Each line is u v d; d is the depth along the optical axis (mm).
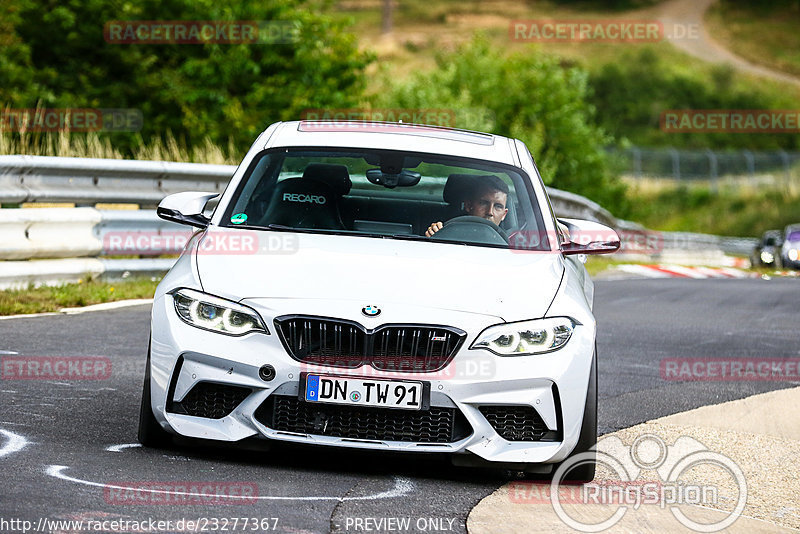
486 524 14406
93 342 26250
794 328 39812
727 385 26938
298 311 16172
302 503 14625
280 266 17078
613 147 139750
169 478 15273
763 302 49656
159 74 69500
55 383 21375
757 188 181000
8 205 40219
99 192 35906
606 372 27781
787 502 16781
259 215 19141
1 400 19516
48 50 70812
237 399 16406
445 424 16281
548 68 104250
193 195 19891
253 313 16297
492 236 19281
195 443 16766
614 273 66875
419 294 16594
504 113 99500
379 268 17188
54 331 27375
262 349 16141
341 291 16484
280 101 69250
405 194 19906
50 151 43531
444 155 20641
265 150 20562
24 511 13141
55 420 18312
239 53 69625
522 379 16297
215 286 16641
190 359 16359
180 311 16625
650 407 23547
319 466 16875
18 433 17203
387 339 16125
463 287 16938
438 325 16203
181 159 50500
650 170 187750
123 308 32188
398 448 16109
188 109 67688
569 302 17297
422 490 15938
